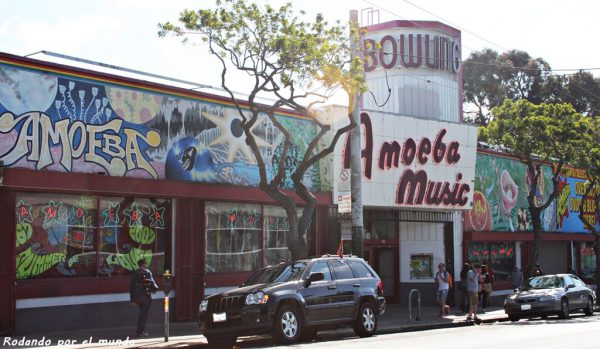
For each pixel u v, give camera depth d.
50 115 17.39
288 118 23.33
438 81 31.91
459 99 32.81
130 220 19.19
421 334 18.58
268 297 15.38
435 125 27.48
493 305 31.86
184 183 20.03
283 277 16.61
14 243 16.59
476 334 18.22
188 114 20.48
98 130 18.31
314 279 16.38
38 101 17.19
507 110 31.73
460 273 29.08
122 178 18.55
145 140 19.36
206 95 20.94
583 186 40.47
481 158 32.50
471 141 28.94
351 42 18.92
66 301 17.56
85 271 18.11
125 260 19.00
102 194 18.48
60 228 17.69
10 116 16.66
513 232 33.72
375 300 17.91
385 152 25.48
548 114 31.12
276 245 23.16
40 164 17.12
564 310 24.86
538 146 30.25
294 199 23.08
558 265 40.03
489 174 32.91
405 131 26.31
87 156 18.05
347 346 14.80
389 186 25.64
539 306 24.45
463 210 29.14
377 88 31.33
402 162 26.20
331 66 18.12
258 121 22.42
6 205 16.55
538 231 30.94
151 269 19.56
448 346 14.66
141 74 19.36
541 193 36.88
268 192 18.72
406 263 29.47
